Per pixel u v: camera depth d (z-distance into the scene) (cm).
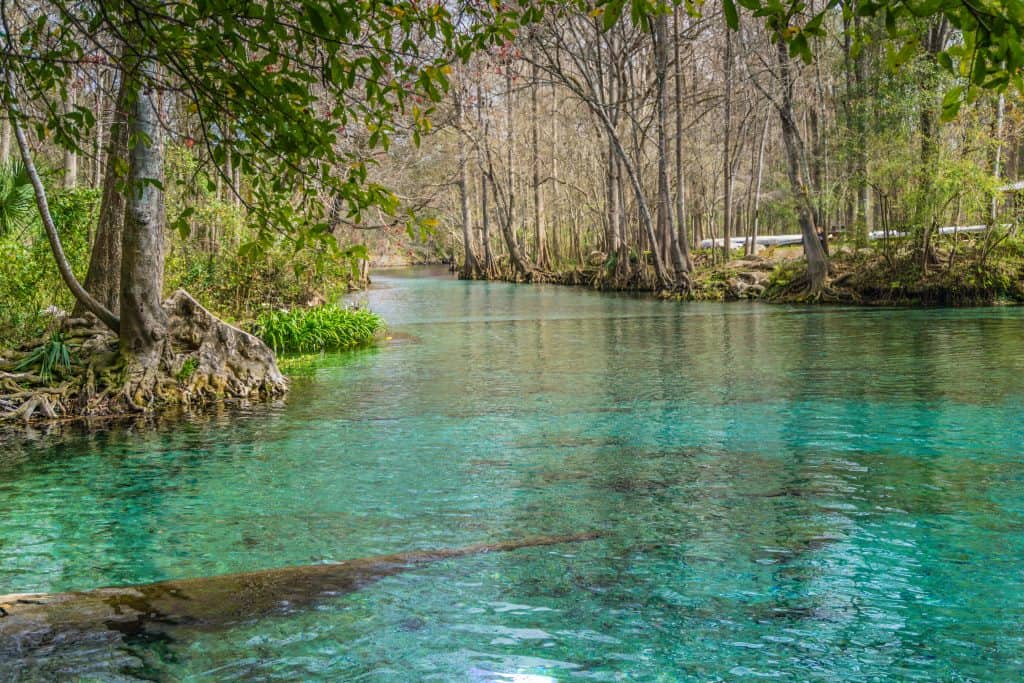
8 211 1334
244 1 317
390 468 802
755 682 367
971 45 265
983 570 502
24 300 1262
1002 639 409
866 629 420
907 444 848
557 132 5962
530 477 755
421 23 359
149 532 609
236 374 1261
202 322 1281
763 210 5872
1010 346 1642
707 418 1018
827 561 521
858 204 3300
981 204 2747
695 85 4519
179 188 1939
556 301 3566
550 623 430
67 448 913
